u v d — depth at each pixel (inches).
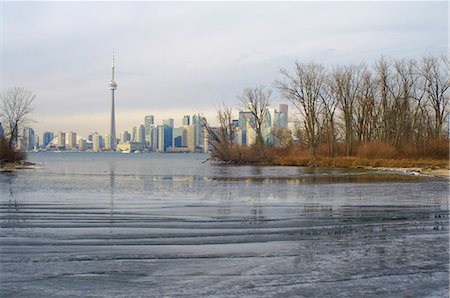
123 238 595.8
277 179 1873.8
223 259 498.0
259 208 903.7
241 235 624.4
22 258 494.6
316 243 579.8
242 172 2465.6
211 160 4291.3
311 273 452.8
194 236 613.9
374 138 3454.7
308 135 3462.1
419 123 3250.5
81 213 816.9
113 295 388.2
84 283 417.1
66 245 554.3
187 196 1144.8
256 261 491.8
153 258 499.2
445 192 1280.8
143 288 405.4
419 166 2667.3
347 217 792.3
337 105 3388.3
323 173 2321.6
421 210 888.9
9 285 410.6
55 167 3161.9
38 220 735.1
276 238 607.8
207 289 404.2
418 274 452.8
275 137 3946.9
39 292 394.6
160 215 796.0
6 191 1261.1
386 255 522.0
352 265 480.7
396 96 3280.0
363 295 395.2
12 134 3326.8
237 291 400.8
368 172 2390.5
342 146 3476.9
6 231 636.1
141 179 1861.5
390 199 1091.3
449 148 2832.2
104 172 2464.3
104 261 485.4
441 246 567.8
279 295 392.8
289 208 906.7
